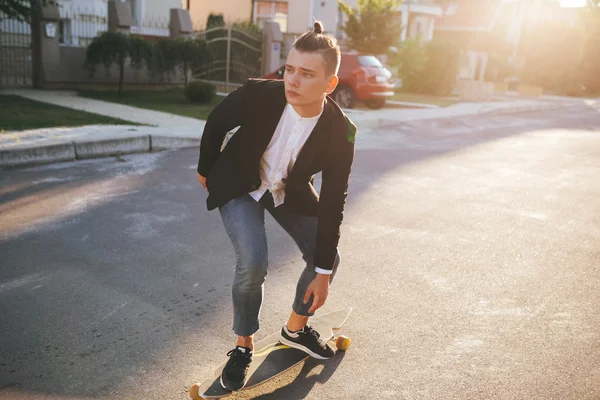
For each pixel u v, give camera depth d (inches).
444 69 873.5
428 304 137.7
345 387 100.7
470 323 128.2
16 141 280.4
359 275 154.8
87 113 410.3
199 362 107.5
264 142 88.9
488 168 319.3
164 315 126.3
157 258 160.7
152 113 444.5
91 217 194.9
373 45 844.6
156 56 558.3
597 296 146.3
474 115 627.8
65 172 259.0
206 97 541.3
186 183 248.7
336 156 90.4
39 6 530.3
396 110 605.3
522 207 235.6
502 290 148.1
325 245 92.0
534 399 99.0
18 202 208.8
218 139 94.0
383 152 356.8
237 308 94.1
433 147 388.2
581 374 107.7
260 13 1171.3
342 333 121.4
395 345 116.9
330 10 1200.2
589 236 198.8
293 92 81.8
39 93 539.5
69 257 158.2
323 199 92.5
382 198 240.1
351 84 585.6
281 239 183.0
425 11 1284.4
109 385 98.7
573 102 938.1
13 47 560.4
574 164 345.1
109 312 126.4
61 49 582.2
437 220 211.2
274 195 96.5
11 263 151.9
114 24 627.5
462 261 168.9
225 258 163.3
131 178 253.4
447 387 102.0
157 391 97.7
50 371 102.1
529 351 116.1
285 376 103.2
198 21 1274.6
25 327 117.7
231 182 92.1
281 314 129.4
